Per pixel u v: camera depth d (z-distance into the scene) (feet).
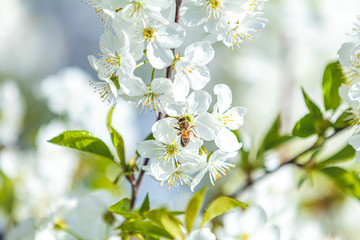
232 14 1.54
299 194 2.09
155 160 1.52
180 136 1.51
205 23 1.55
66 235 1.73
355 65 1.56
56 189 2.07
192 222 1.53
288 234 1.86
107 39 1.52
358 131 1.59
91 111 2.26
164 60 1.51
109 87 1.56
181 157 1.52
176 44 1.51
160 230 1.56
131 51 1.52
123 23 1.51
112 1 1.51
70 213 1.73
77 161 2.10
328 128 1.68
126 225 1.57
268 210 1.88
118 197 1.77
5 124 2.30
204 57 1.52
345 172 1.70
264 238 1.71
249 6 1.55
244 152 1.82
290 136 1.81
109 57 1.51
